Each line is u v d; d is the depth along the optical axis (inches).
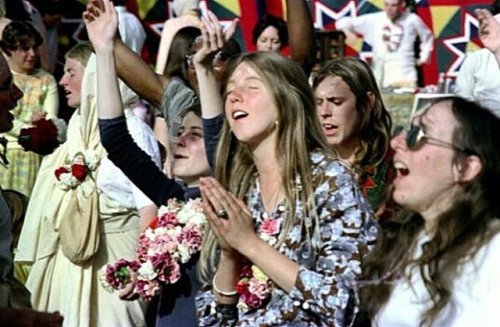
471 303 395.9
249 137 463.5
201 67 528.4
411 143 410.0
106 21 548.4
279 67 466.0
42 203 660.7
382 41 1074.1
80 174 647.8
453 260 399.2
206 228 492.1
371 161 570.3
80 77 677.3
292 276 446.3
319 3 1098.1
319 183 457.7
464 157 406.3
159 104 599.8
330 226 453.7
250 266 461.7
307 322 450.3
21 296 504.7
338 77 573.6
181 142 533.6
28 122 847.7
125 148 544.4
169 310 515.5
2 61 508.7
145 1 1082.1
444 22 1113.4
